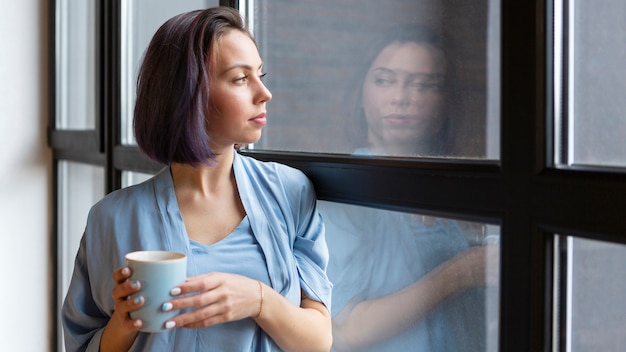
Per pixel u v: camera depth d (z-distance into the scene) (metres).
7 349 2.24
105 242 0.95
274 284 0.92
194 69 0.88
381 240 1.01
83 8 2.05
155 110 0.90
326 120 1.11
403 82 0.95
